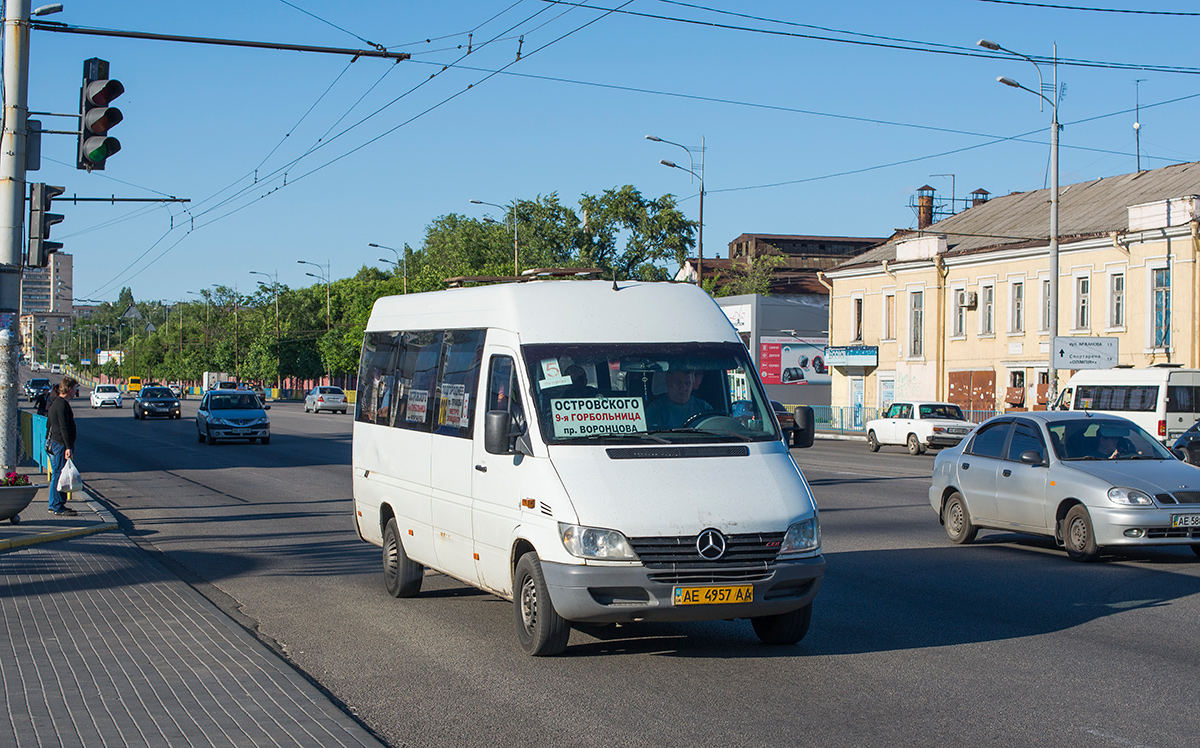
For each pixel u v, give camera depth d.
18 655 7.33
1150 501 11.06
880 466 27.09
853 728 5.82
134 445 33.91
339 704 6.35
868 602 9.33
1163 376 27.70
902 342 47.25
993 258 42.41
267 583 10.63
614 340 7.91
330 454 30.00
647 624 8.46
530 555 7.20
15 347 15.59
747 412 7.82
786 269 91.62
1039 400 39.28
